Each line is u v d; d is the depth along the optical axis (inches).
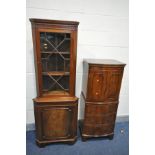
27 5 76.2
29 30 79.1
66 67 73.6
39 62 67.9
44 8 78.1
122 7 86.4
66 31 66.0
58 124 76.2
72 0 79.9
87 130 82.1
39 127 74.6
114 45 91.0
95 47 88.9
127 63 95.5
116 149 79.6
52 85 75.9
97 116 79.3
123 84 99.4
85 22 84.0
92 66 71.0
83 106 82.4
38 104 70.6
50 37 69.8
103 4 83.7
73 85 74.0
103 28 87.0
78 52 87.7
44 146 78.7
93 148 79.6
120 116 105.0
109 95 76.9
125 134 92.4
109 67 71.8
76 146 80.5
